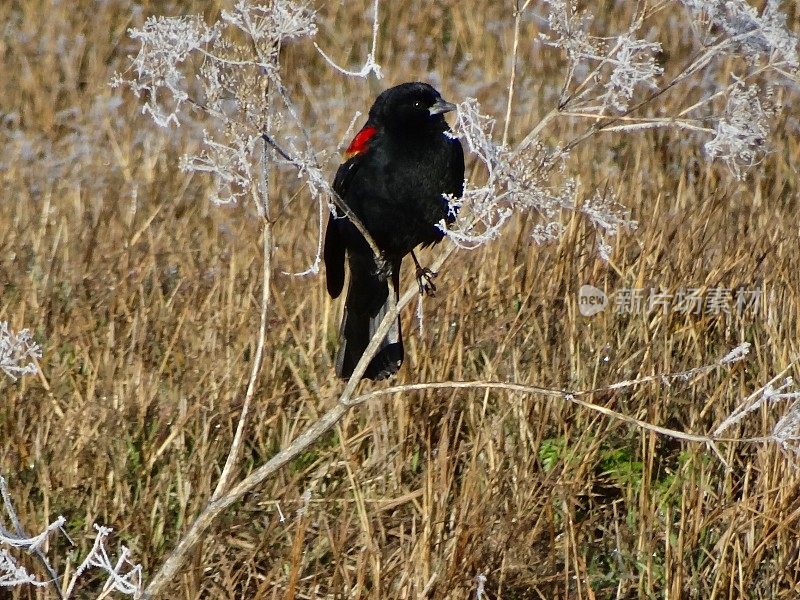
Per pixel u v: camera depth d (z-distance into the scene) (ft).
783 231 43.96
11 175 55.06
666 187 51.90
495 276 39.32
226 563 29.27
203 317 39.68
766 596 29.68
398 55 74.13
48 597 27.27
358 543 30.32
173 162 56.29
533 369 35.45
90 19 79.46
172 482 32.55
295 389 36.73
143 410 33.96
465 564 28.07
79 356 37.81
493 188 21.70
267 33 22.21
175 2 81.41
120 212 50.98
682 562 28.78
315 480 31.78
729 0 22.29
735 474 33.17
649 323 38.34
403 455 33.73
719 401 34.30
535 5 77.00
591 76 22.66
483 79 69.00
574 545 28.22
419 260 43.06
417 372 34.73
